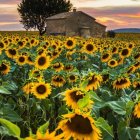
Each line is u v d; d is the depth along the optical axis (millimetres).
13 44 18484
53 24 89500
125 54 13188
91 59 15625
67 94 4422
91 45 14508
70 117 2986
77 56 16031
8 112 4727
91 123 2955
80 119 2990
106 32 90812
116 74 8062
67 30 86688
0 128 3803
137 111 4438
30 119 6273
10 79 9141
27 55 11719
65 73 8586
